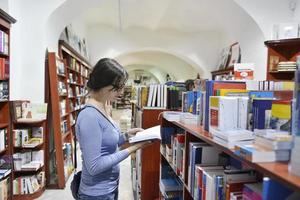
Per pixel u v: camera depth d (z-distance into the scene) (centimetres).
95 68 150
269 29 434
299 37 376
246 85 164
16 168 334
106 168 141
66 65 480
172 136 227
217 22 742
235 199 109
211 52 871
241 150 92
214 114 139
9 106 322
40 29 374
